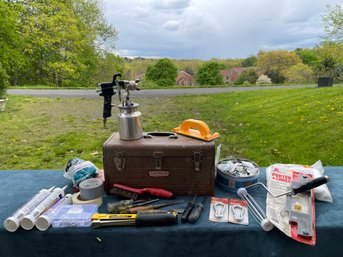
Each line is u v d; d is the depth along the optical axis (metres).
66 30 16.22
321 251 1.04
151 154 1.15
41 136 4.32
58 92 10.98
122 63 22.03
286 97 7.06
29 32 15.04
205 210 1.13
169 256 1.06
